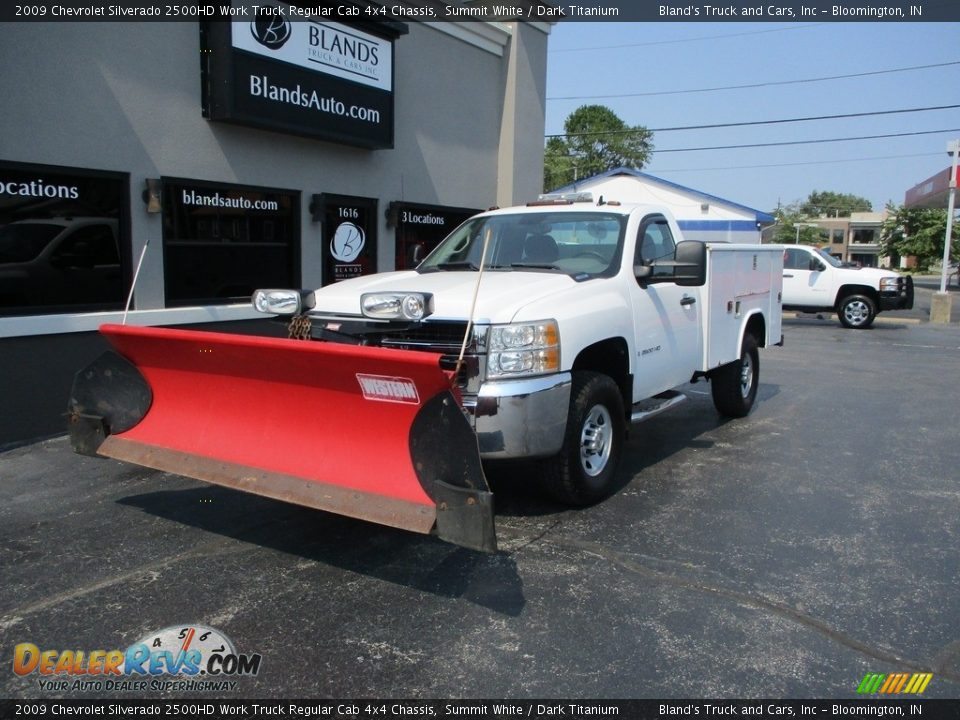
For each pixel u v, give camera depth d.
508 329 4.41
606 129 69.06
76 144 6.73
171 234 7.64
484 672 3.22
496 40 11.65
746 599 3.86
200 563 4.29
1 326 6.32
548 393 4.48
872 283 18.31
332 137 8.77
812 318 21.73
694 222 26.00
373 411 3.80
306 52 8.33
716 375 7.71
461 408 3.47
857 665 3.28
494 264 5.85
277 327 8.62
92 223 6.99
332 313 5.00
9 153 6.28
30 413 6.63
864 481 5.84
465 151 11.39
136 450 4.55
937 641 3.47
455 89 11.06
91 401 4.78
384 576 4.12
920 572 4.19
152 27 7.23
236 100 7.65
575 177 64.12
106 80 6.90
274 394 4.15
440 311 4.52
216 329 8.03
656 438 7.17
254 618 3.67
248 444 4.28
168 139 7.46
